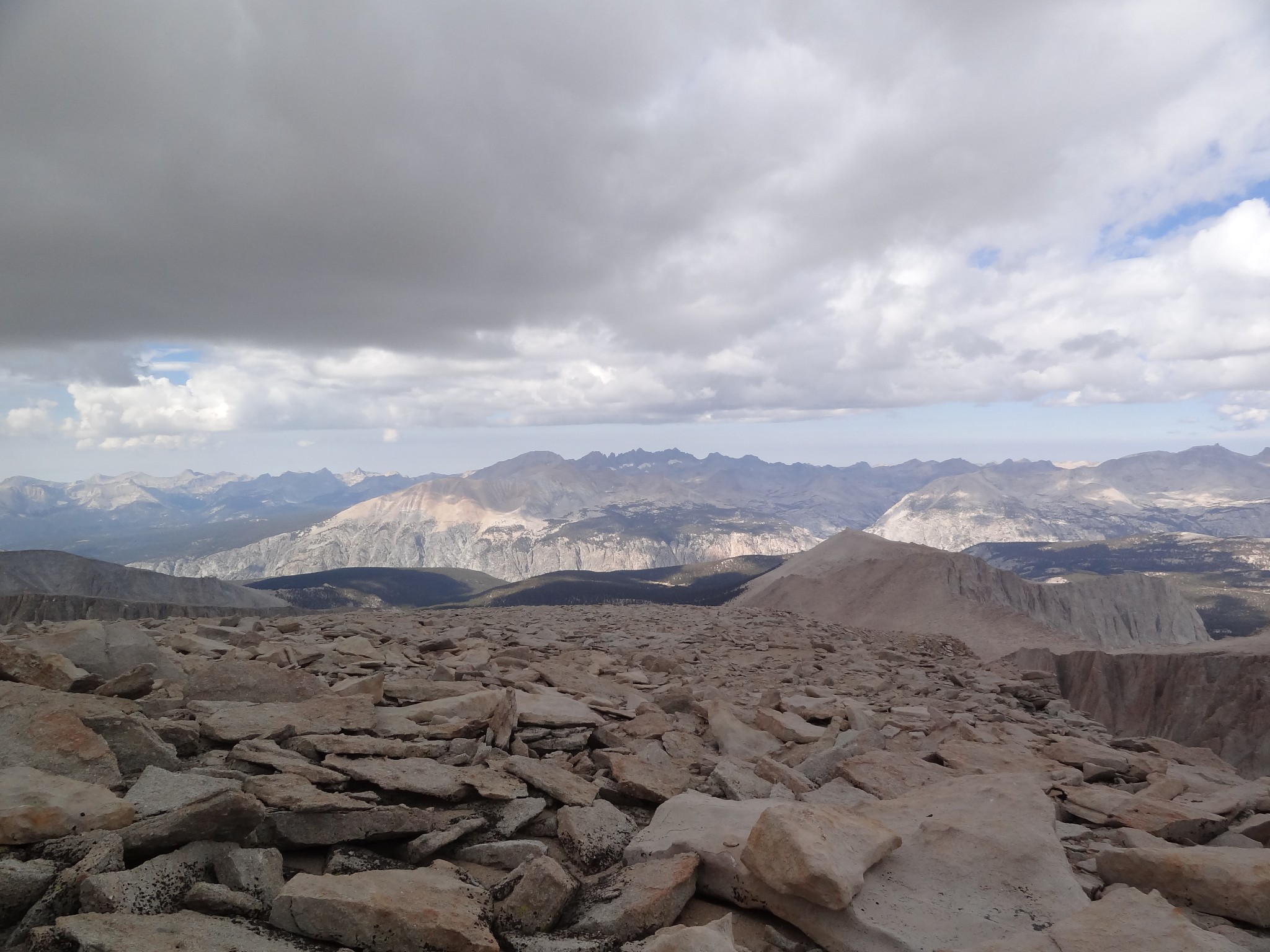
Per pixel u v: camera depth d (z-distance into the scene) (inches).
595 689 285.7
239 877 125.6
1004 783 169.6
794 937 131.2
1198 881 136.5
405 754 178.1
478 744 191.9
